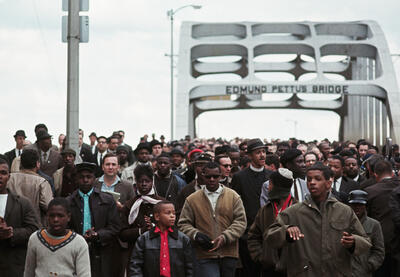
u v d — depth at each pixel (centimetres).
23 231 884
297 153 1101
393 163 1554
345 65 6050
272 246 765
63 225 774
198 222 973
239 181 1127
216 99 5806
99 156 1808
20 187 996
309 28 5278
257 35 5350
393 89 4791
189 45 5031
